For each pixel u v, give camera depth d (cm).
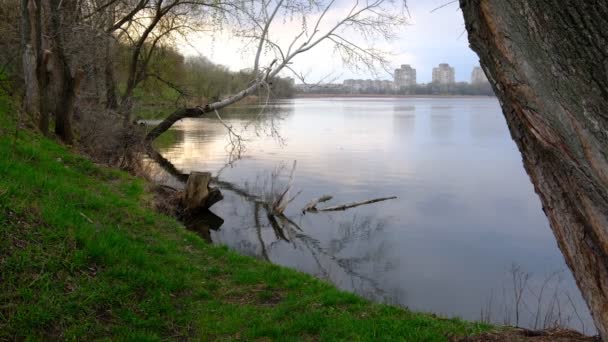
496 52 224
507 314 843
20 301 455
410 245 1240
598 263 230
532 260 1137
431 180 2050
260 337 509
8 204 570
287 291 657
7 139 955
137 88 2239
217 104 1722
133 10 1723
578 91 206
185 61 2317
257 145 3045
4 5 1554
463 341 473
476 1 223
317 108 9669
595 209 218
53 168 930
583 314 852
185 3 1736
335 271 1042
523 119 229
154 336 477
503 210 1584
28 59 1254
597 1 195
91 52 1516
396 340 488
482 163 2498
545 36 208
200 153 2620
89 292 505
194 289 616
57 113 1388
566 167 223
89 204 784
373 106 11194
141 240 733
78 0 1539
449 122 5450
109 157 1488
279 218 1472
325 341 492
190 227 1289
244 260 781
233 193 1755
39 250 528
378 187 1912
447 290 948
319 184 1945
